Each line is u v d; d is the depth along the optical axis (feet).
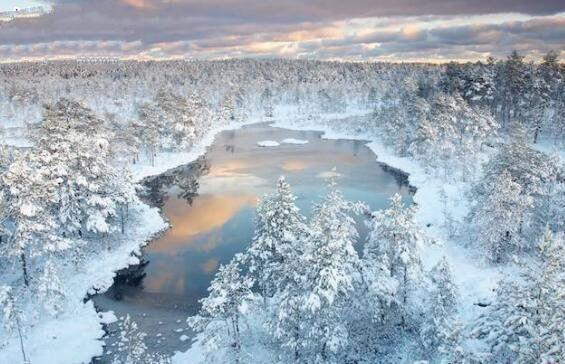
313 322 71.00
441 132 245.04
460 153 230.07
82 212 140.77
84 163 136.56
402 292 79.87
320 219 69.72
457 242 143.74
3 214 114.83
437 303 68.28
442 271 70.95
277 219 91.56
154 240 160.45
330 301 62.85
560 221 129.59
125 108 533.96
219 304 73.56
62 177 134.62
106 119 303.07
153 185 235.61
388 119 337.11
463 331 68.80
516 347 53.72
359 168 269.85
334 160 295.07
